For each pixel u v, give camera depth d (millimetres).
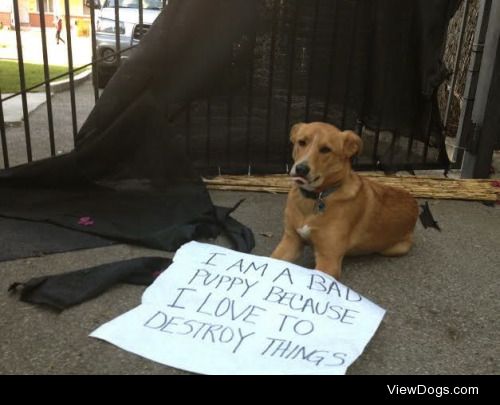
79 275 2873
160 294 2703
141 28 4277
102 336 2428
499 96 4961
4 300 2738
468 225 4211
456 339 2643
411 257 3574
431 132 5109
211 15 4203
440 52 4688
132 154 4125
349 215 3080
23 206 3871
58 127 6887
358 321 2564
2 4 32875
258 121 4695
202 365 2260
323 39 4574
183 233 3469
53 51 20750
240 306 2627
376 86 4734
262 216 4113
